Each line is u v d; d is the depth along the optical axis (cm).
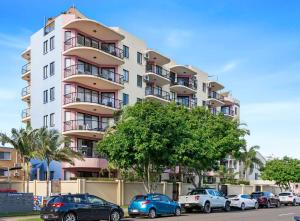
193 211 3491
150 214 2734
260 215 3044
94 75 4672
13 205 2833
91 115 4891
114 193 3628
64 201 2234
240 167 7975
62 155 3562
